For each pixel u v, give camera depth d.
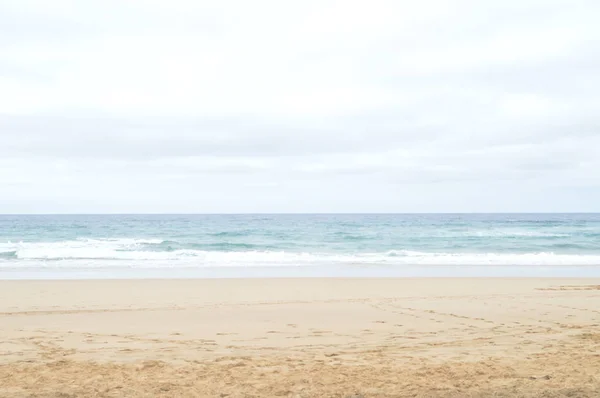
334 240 42.09
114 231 55.38
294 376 6.05
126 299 13.11
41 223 77.44
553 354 7.26
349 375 6.08
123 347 7.79
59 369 6.34
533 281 17.14
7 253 28.55
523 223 71.81
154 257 27.47
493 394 5.35
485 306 12.03
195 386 5.66
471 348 7.77
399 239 42.44
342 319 10.35
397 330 9.23
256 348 7.75
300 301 12.86
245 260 26.48
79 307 11.85
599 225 64.69
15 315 10.77
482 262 25.66
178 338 8.47
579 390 5.44
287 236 46.12
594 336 8.71
